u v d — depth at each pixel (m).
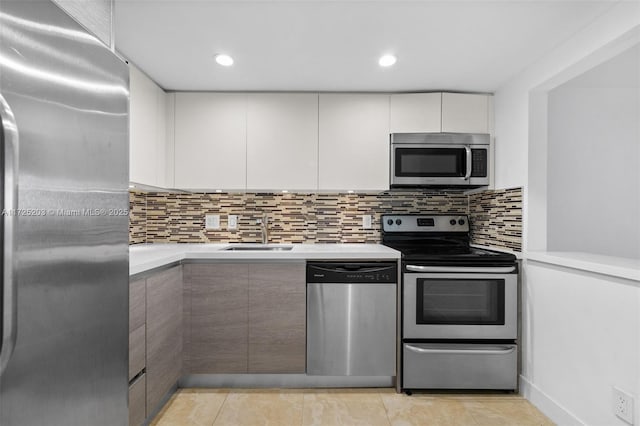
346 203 2.89
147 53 2.01
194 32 1.79
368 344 2.21
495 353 2.14
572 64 1.82
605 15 1.62
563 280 1.85
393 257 2.22
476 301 2.19
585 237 2.21
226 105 2.55
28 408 0.70
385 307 2.21
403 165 2.52
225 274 2.20
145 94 2.23
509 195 2.36
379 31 1.78
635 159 2.22
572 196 2.23
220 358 2.20
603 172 2.23
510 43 1.90
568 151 2.23
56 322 0.78
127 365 1.08
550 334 1.94
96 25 1.15
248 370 2.19
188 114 2.54
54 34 0.76
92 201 0.90
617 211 2.23
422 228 2.83
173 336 2.06
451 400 2.12
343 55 2.04
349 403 2.07
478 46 1.93
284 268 2.21
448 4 1.56
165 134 2.52
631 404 1.46
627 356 1.48
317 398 2.12
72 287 0.83
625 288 1.49
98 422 0.94
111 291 0.99
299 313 2.21
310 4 1.57
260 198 2.87
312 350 2.21
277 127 2.56
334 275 2.20
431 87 2.49
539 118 2.17
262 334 2.20
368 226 2.88
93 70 0.90
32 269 0.70
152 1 1.53
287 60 2.10
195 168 2.54
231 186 2.55
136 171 2.12
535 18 1.66
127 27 1.74
